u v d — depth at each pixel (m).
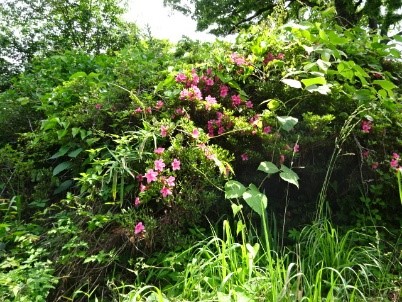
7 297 1.78
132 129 2.66
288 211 2.68
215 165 2.26
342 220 2.64
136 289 1.88
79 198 2.30
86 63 4.57
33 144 2.94
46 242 2.23
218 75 2.69
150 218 2.12
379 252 2.20
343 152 2.65
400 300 1.95
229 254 1.90
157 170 2.14
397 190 2.58
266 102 2.73
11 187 3.04
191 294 1.81
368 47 3.28
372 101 2.71
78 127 2.77
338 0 10.61
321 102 2.67
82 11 14.67
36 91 4.01
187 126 2.33
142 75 2.93
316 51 2.77
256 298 1.67
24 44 13.56
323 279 2.04
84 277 2.04
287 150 2.46
